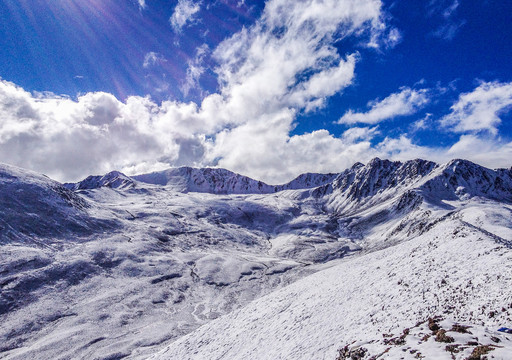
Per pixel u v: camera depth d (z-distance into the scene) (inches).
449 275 882.8
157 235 5383.9
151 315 2832.2
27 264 3267.7
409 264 1128.2
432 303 768.3
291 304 1343.5
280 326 1132.5
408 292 903.1
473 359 397.1
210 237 6604.3
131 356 1988.2
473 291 733.9
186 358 1279.5
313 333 921.5
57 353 2039.9
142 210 7145.7
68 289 3120.1
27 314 2588.6
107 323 2556.6
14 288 2871.6
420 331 566.3
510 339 463.8
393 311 822.5
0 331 2317.9
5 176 4697.3
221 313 2950.3
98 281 3385.8
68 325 2488.9
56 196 4960.6
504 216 4596.5
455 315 667.4
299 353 818.8
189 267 4276.6
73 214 4788.4
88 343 2185.0
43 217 4318.4
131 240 4729.3
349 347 649.0
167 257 4431.6
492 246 938.1
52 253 3663.9
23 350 2123.5
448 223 1346.0
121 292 3223.4
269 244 7495.1
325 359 690.8
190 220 7618.1
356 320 871.1
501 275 740.0
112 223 5177.2
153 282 3609.7
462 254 983.0
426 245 1238.9
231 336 1285.7
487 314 614.5
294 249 6456.7
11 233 3705.7
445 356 424.2
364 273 1301.7
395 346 534.3
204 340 1386.6
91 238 4394.7
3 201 4143.7
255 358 965.8
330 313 1031.6
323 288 1360.7
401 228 6387.8
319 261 5605.3
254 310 1501.0
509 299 621.9
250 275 4291.3
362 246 6584.6
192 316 2854.3
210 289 3705.7
